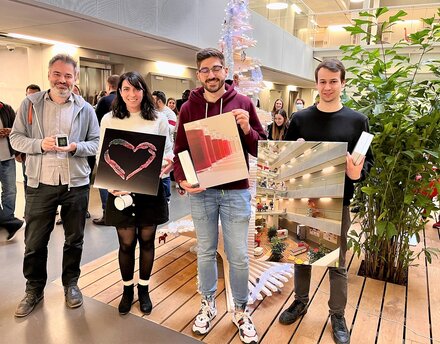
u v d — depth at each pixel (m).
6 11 3.27
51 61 2.02
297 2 10.38
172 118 4.07
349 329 2.04
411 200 2.34
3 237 3.34
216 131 1.73
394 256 2.59
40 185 2.09
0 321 2.04
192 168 1.73
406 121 2.38
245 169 1.75
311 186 1.74
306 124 1.85
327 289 2.48
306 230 1.77
